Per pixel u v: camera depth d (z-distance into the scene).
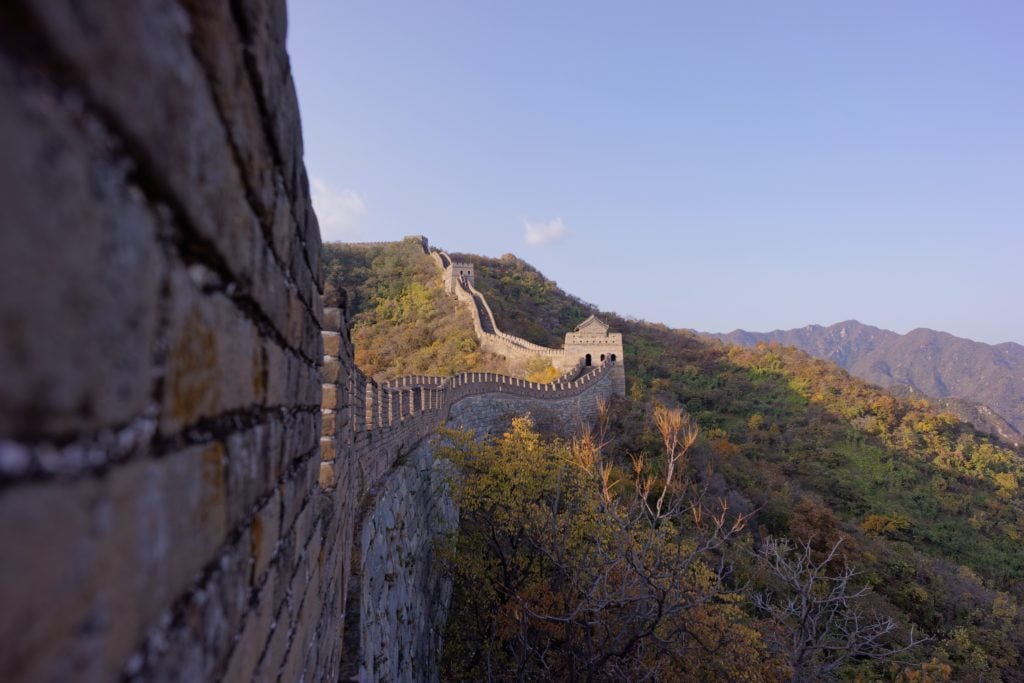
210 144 1.44
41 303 0.77
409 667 11.05
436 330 71.56
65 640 0.85
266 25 1.94
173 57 1.19
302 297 3.14
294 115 2.63
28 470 0.75
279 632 2.62
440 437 21.31
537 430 38.94
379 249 107.88
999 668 28.73
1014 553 44.91
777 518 35.53
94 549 0.93
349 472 6.71
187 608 1.41
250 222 1.90
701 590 13.59
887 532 44.75
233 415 1.84
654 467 31.55
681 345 85.12
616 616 12.85
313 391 3.74
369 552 8.46
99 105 0.91
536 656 14.74
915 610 31.83
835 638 13.70
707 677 13.84
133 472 1.08
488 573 17.00
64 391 0.83
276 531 2.53
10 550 0.70
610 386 53.69
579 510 16.59
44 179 0.77
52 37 0.76
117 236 1.00
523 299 94.19
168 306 1.24
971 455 57.16
